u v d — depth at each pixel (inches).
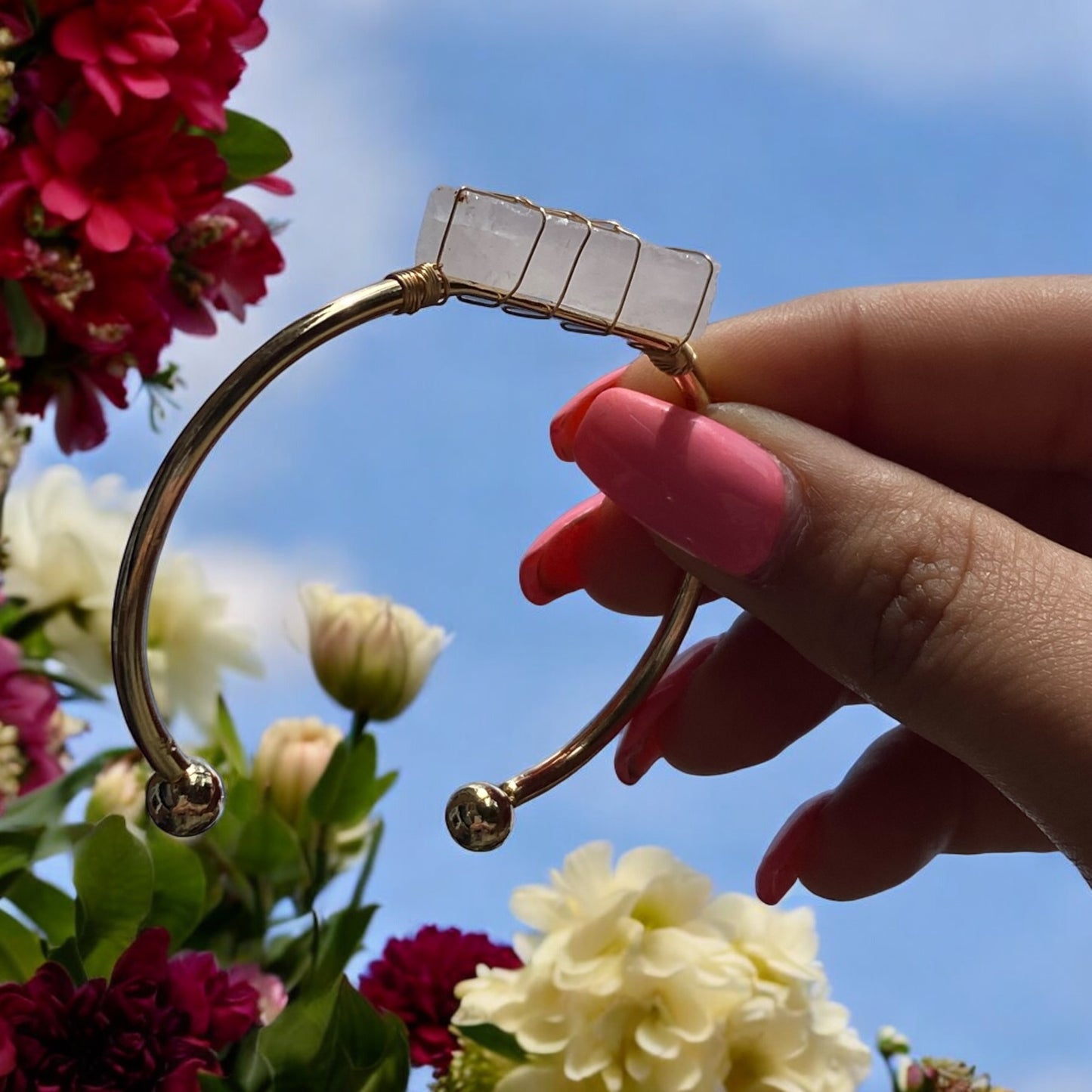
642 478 12.0
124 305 13.3
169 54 13.0
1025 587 11.7
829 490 11.9
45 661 14.6
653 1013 12.9
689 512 11.9
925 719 11.9
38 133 12.9
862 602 11.8
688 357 12.0
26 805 13.8
